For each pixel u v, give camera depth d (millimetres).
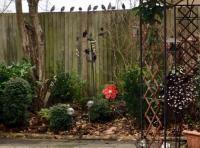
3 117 11453
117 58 13352
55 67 13562
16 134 11117
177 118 9812
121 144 10438
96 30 13453
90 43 13320
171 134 9773
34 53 12781
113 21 13344
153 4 7250
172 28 12492
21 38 12836
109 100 12211
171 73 8914
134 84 11312
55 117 11297
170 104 9047
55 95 12914
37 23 12773
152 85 8383
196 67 9109
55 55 13594
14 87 11352
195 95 9188
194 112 10578
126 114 11898
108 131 11227
